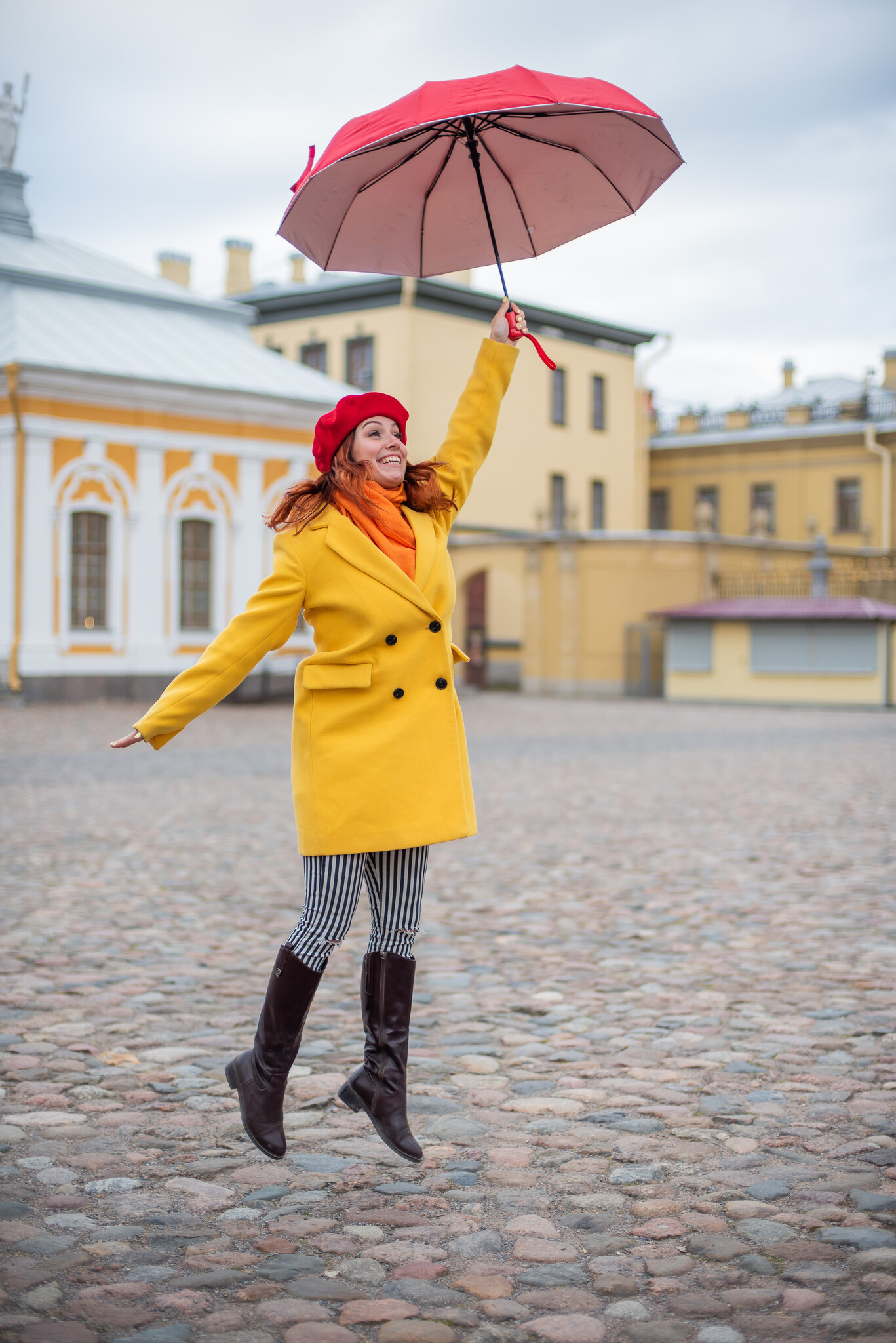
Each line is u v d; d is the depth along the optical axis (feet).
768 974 17.78
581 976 17.85
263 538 91.71
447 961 18.80
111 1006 16.16
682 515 155.74
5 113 98.02
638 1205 9.98
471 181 11.66
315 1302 8.40
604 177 11.69
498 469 124.57
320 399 93.40
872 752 57.47
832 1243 9.20
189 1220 9.76
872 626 95.76
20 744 55.62
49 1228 9.59
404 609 10.21
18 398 79.71
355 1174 10.75
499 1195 10.24
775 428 151.12
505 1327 8.02
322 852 10.18
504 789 42.45
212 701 10.05
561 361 130.72
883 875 25.84
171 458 86.84
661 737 65.57
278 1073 10.61
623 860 28.19
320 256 11.66
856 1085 12.96
